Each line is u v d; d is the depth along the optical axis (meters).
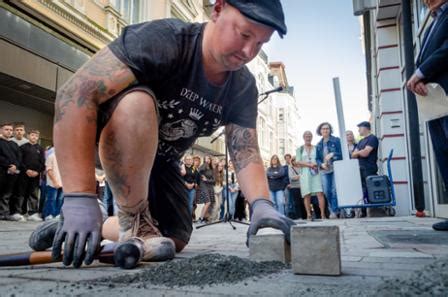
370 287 1.04
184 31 1.69
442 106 2.66
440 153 3.04
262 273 1.27
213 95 1.85
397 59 8.24
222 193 8.95
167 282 1.12
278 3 1.52
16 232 4.00
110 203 6.64
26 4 8.11
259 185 1.97
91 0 10.40
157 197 2.09
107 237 2.04
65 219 1.42
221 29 1.56
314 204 8.03
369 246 2.18
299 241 1.28
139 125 1.53
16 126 7.50
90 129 1.49
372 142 6.67
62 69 9.34
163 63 1.61
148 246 1.62
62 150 1.46
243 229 4.80
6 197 6.97
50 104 9.86
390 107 8.20
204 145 16.66
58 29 9.16
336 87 6.27
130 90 1.55
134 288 1.05
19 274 1.32
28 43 8.34
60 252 1.41
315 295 0.95
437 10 2.91
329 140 7.09
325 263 1.25
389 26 8.38
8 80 8.15
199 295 0.97
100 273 1.34
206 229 4.84
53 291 1.02
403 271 1.33
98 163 1.85
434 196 5.73
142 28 1.64
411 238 2.56
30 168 7.31
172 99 1.80
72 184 1.45
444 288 0.88
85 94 1.47
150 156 1.62
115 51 1.54
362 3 8.65
